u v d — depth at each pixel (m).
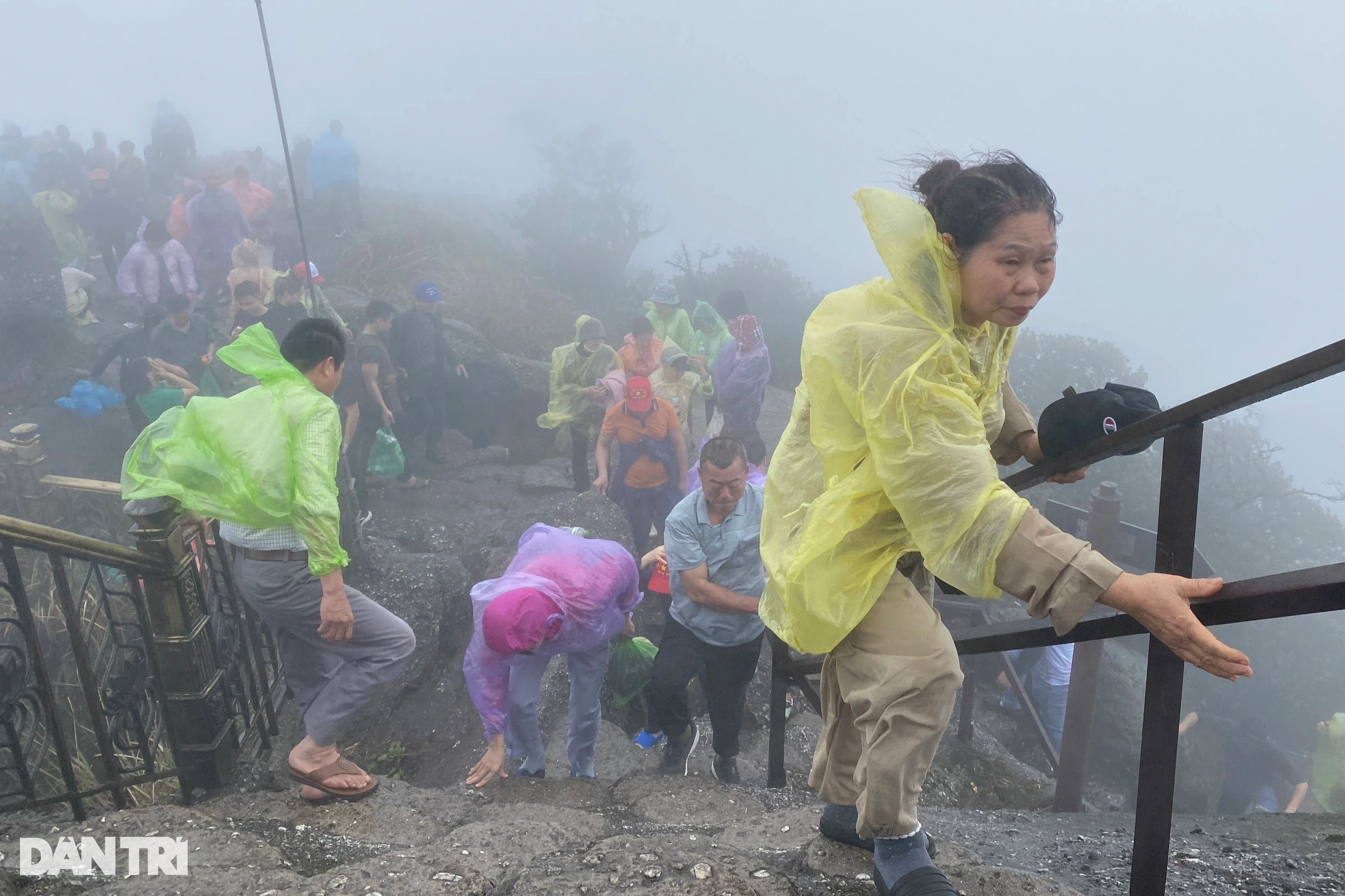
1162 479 1.40
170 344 7.34
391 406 7.62
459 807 2.78
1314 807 7.54
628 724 5.07
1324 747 6.56
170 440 2.60
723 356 7.28
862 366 1.34
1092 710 4.91
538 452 9.80
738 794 3.14
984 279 1.30
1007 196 1.26
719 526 3.61
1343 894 2.04
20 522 2.53
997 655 7.22
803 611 1.52
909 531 1.38
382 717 5.05
